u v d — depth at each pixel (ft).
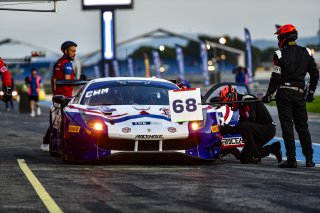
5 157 80.74
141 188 52.85
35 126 157.07
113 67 330.13
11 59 181.16
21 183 56.03
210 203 46.01
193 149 69.21
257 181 56.80
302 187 53.21
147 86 76.95
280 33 70.59
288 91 69.51
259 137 73.36
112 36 327.47
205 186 53.83
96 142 68.44
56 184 55.26
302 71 69.92
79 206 45.19
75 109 72.64
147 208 44.24
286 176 60.29
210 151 70.08
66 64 90.43
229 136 76.13
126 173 62.49
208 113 72.28
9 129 144.97
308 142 69.92
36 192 51.24
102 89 76.02
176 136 67.87
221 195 49.26
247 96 73.82
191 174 61.82
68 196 49.24
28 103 239.09
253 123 73.15
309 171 64.64
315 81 70.64
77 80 84.23
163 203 46.06
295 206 44.86
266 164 72.33
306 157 70.03
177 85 81.30
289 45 70.28
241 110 74.28
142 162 72.33
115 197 48.62
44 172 63.31
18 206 45.55
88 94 75.41
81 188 53.01
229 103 75.00
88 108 72.23
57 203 46.37
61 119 75.51
